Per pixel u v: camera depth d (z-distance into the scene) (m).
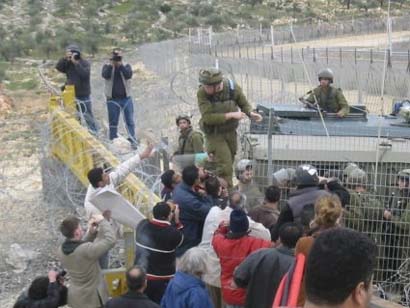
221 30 56.69
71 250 8.37
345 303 2.81
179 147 12.27
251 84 25.70
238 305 7.86
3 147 20.72
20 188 15.76
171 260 8.30
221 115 11.54
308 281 2.86
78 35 50.09
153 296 8.28
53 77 37.28
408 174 10.84
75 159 13.86
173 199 9.30
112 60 16.38
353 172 10.98
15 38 48.88
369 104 25.88
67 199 13.92
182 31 55.53
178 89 21.08
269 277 6.66
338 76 28.70
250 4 67.62
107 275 9.63
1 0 59.84
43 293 7.97
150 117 18.47
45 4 59.59
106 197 9.01
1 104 29.06
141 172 11.70
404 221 10.29
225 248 7.84
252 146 11.73
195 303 7.08
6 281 12.25
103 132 16.84
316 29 49.34
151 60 31.27
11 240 13.30
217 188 9.59
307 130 12.34
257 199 10.66
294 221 7.94
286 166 11.77
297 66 27.77
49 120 15.14
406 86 26.69
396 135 12.27
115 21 57.38
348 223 10.31
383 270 10.28
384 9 67.75
